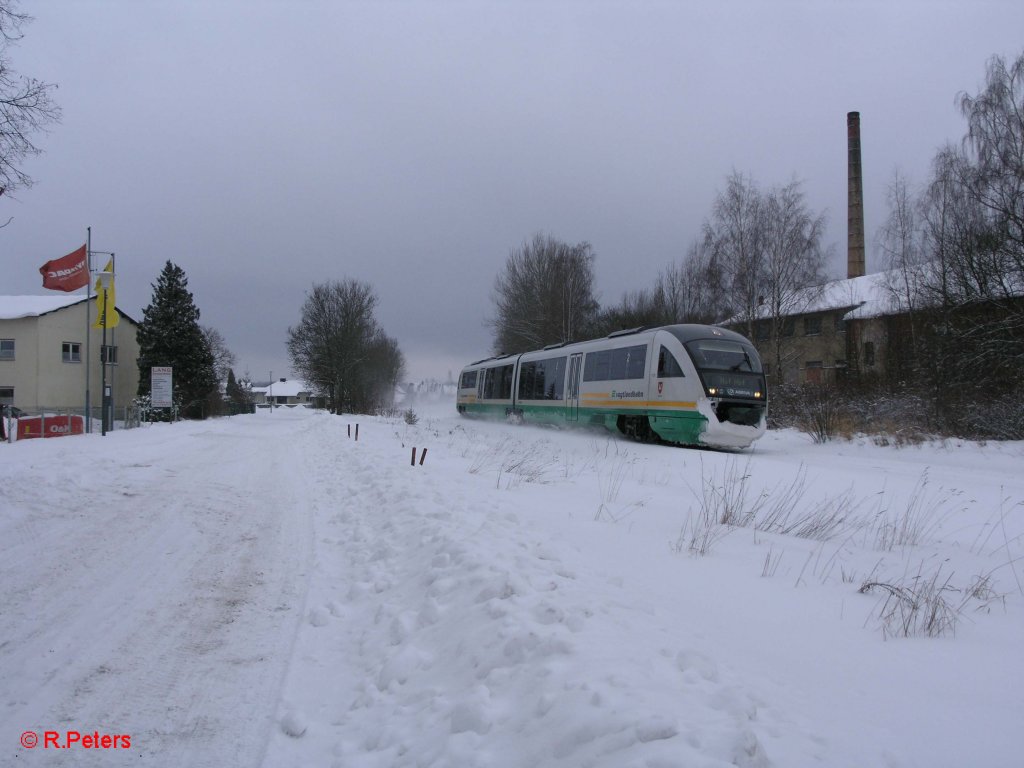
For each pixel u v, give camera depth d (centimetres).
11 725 346
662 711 265
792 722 274
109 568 629
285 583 583
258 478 1261
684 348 1825
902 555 677
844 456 1786
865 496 1105
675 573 532
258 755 319
